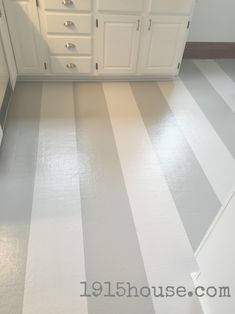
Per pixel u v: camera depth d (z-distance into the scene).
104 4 2.16
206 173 1.82
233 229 0.94
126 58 2.52
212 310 1.12
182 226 1.51
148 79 2.75
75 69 2.52
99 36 2.34
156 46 2.48
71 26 2.25
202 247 1.20
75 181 1.70
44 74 2.52
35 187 1.64
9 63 2.21
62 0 2.10
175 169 1.83
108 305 1.19
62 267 1.30
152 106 2.39
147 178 1.76
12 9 2.11
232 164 1.90
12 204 1.54
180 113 2.33
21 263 1.30
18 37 2.26
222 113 2.36
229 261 0.97
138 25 2.32
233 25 3.02
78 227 1.46
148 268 1.32
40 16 2.17
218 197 1.68
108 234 1.44
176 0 2.22
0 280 1.24
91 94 2.48
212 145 2.04
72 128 2.08
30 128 2.05
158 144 2.01
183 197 1.66
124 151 1.93
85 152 1.90
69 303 1.19
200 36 3.04
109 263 1.33
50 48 2.35
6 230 1.42
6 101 2.15
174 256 1.37
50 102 2.33
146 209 1.58
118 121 2.19
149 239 1.44
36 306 1.17
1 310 1.15
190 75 2.87
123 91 2.56
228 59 3.22
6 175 1.70
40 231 1.43
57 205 1.56
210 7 2.85
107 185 1.69
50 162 1.80
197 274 1.25
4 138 1.95
